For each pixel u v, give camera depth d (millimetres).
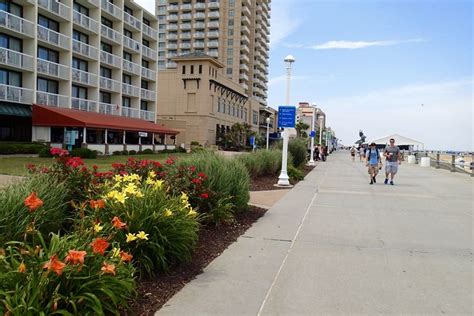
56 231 4949
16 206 4320
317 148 43250
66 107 40531
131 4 53844
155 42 60312
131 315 3811
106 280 3475
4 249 3652
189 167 7922
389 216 9688
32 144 33031
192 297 4340
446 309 4227
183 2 114375
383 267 5609
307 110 127438
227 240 6852
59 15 39219
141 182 6723
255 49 126688
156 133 51250
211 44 112188
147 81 60031
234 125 76000
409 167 33844
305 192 14250
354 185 17281
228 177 8336
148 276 4770
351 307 4223
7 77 35406
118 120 44250
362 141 76562
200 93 70688
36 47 36406
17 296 2951
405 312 4133
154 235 4844
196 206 7258
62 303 3174
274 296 4465
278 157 19719
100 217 4773
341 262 5812
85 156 32375
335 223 8688
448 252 6469
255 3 123188
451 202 12281
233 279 4957
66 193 5430
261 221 8680
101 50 46500
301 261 5809
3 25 32969
